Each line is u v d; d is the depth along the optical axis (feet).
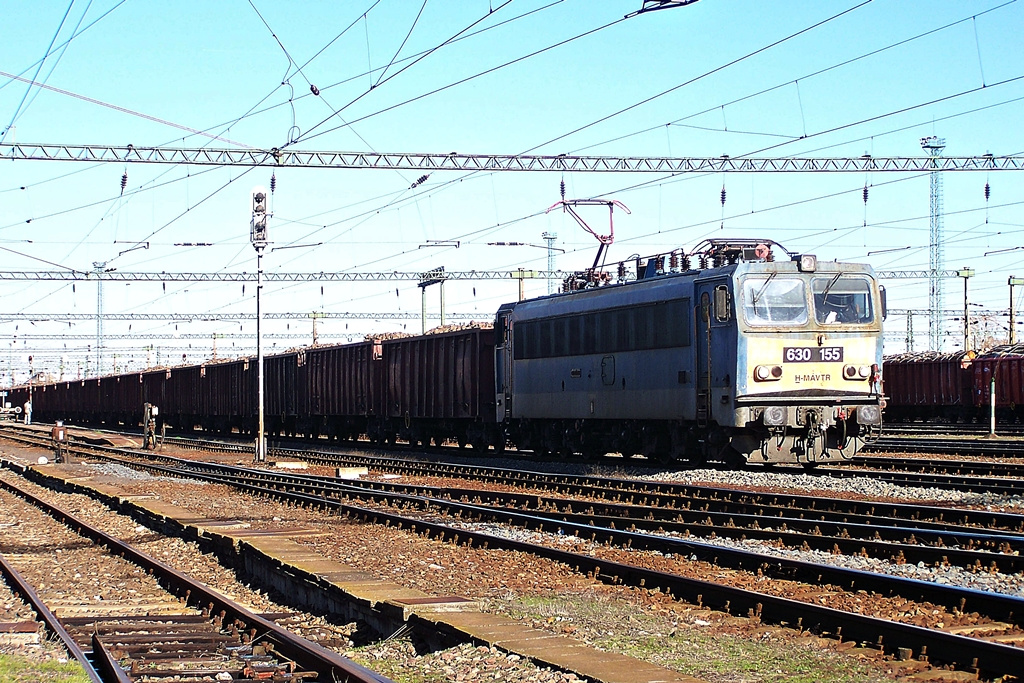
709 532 48.75
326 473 92.43
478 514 57.52
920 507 52.26
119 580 44.96
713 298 73.26
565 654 27.32
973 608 31.30
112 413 221.05
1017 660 25.12
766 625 31.09
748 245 76.64
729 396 71.46
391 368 122.62
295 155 95.96
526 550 44.96
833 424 72.64
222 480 84.12
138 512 64.34
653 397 79.10
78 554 52.01
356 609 35.29
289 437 160.76
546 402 92.43
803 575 37.40
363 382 128.57
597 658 26.86
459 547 47.34
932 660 26.73
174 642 32.73
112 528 61.11
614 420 85.61
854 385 73.61
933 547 40.63
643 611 33.50
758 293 71.72
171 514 58.90
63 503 74.59
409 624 32.01
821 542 43.91
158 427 197.57
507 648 28.12
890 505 53.52
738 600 33.12
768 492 65.05
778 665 26.96
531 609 33.60
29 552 52.90
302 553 43.37
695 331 74.79
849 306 74.08
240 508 65.36
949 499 59.98
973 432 141.28
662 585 36.29
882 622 28.25
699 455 79.36
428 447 122.21
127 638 33.12
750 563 39.91
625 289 82.89
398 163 96.94
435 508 61.52
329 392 137.18
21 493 81.25
